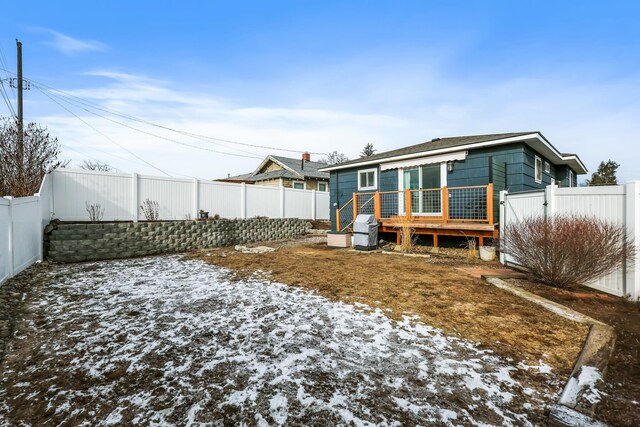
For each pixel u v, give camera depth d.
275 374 2.34
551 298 3.98
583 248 4.01
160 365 2.49
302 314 3.62
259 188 12.80
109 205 8.62
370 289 4.61
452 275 5.43
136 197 9.13
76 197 8.09
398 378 2.26
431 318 3.42
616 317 3.27
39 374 2.36
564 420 1.73
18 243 5.54
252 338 2.98
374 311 3.68
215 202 11.23
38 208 6.72
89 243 7.55
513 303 3.85
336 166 12.61
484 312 3.55
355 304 3.96
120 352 2.71
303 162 24.22
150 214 9.41
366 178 11.79
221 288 4.80
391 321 3.37
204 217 10.59
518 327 3.11
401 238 9.16
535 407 1.93
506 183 8.23
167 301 4.16
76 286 4.95
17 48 12.43
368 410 1.91
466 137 11.22
